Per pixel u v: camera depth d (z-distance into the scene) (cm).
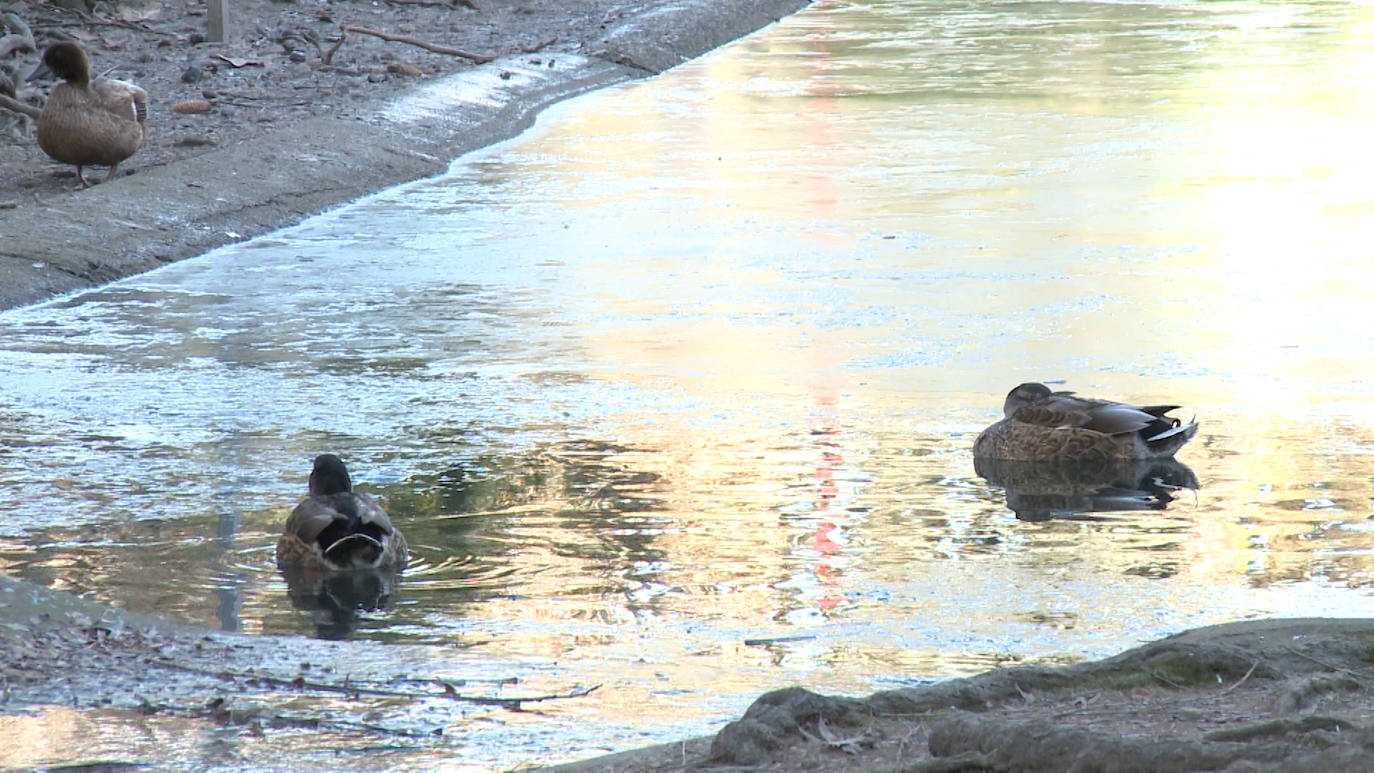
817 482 1353
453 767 785
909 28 5009
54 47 2547
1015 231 2353
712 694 906
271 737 823
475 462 1417
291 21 4284
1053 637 1012
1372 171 2730
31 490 1352
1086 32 4816
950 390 1625
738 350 1786
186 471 1403
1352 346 1748
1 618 998
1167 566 1150
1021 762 695
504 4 4884
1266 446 1434
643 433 1495
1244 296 1972
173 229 2378
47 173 2689
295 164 2753
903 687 900
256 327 1928
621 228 2442
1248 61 4125
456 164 3031
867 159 2933
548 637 1016
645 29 4481
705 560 1170
